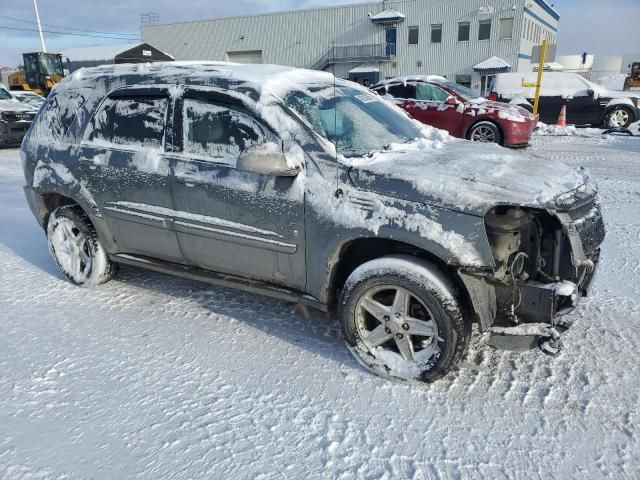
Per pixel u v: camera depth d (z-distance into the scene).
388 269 2.77
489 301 2.71
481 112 11.29
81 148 3.95
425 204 2.68
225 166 3.26
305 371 3.05
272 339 3.42
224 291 4.20
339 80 4.01
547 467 2.30
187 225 3.48
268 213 3.12
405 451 2.40
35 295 4.15
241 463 2.33
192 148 3.43
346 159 2.96
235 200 3.21
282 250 3.15
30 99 20.64
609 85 44.84
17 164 11.16
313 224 2.98
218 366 3.10
